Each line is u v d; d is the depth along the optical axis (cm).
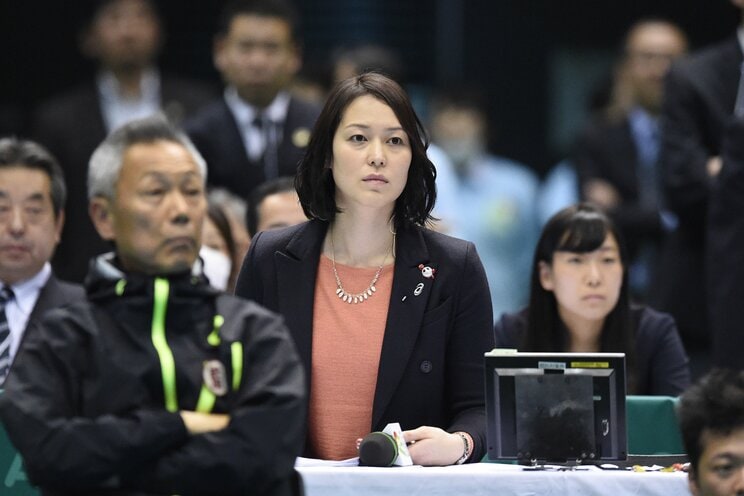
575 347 1312
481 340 1009
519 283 2164
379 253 1014
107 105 1844
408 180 1002
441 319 997
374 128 980
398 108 985
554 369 928
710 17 2436
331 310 1005
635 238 1861
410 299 997
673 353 1322
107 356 779
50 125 1803
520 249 2169
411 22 2375
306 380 988
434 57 2383
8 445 1000
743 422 777
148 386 779
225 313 802
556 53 2420
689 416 793
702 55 1627
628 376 1295
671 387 1309
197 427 769
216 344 792
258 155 1697
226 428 766
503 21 2398
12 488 995
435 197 1009
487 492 880
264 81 1686
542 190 2347
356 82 998
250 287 1020
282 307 1002
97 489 772
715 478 783
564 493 882
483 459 1044
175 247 804
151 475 763
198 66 2298
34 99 2278
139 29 1853
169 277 807
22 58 2280
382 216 1007
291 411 774
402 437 941
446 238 1023
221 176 1689
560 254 1286
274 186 1421
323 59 2264
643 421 1114
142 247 803
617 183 1964
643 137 1972
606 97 2153
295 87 1975
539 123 2416
